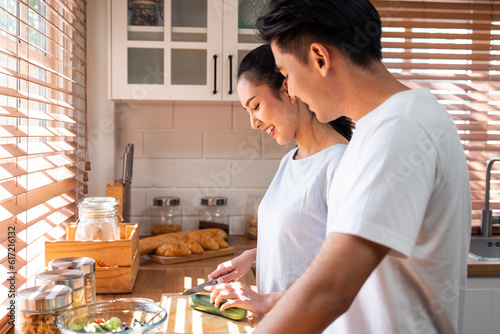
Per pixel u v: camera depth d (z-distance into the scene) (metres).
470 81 2.51
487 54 2.49
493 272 1.95
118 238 1.61
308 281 0.72
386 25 2.42
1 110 1.22
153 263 1.95
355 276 0.71
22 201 1.34
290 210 1.24
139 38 2.13
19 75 1.34
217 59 2.15
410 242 0.71
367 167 0.74
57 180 1.70
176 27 2.14
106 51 2.29
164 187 2.47
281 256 1.25
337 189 0.85
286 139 1.35
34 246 1.58
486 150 2.51
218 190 2.50
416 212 0.72
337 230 0.73
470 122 2.51
